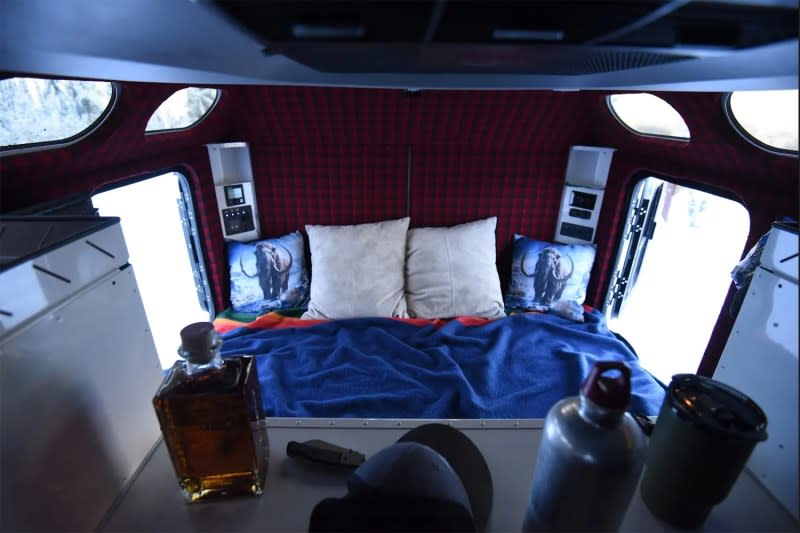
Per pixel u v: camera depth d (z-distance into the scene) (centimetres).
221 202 238
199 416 52
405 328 211
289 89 200
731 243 252
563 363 186
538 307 239
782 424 45
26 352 46
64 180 140
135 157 173
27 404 46
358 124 225
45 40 32
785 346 44
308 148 242
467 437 62
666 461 49
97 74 52
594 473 40
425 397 163
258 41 30
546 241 254
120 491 60
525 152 242
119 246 64
